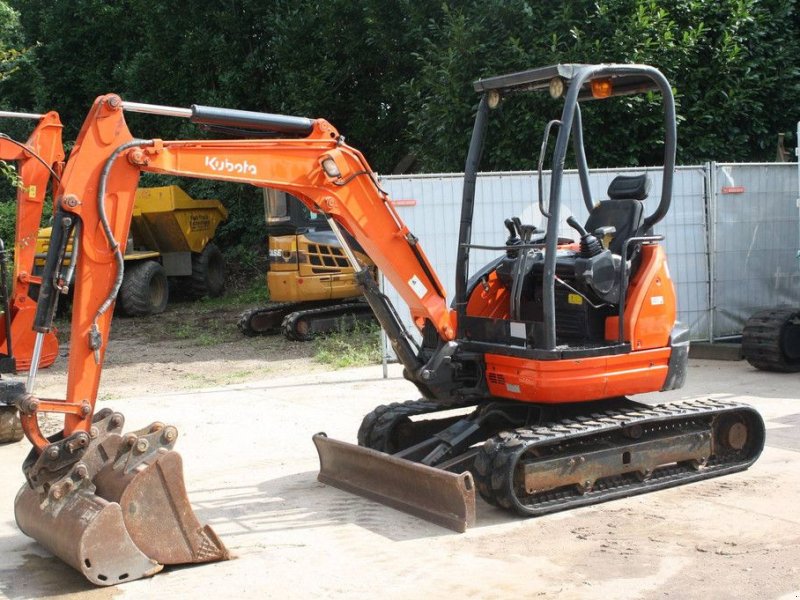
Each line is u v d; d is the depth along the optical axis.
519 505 6.10
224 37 22.97
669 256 12.45
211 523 6.29
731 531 5.80
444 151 15.41
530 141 14.38
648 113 14.22
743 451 7.29
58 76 25.20
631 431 6.66
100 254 5.52
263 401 10.37
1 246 8.71
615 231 6.89
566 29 14.02
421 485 6.28
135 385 11.94
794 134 14.78
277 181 6.17
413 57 20.30
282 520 6.32
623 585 4.99
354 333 15.10
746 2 14.31
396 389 10.82
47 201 20.98
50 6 24.97
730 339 12.82
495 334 6.80
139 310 18.59
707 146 14.56
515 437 6.23
